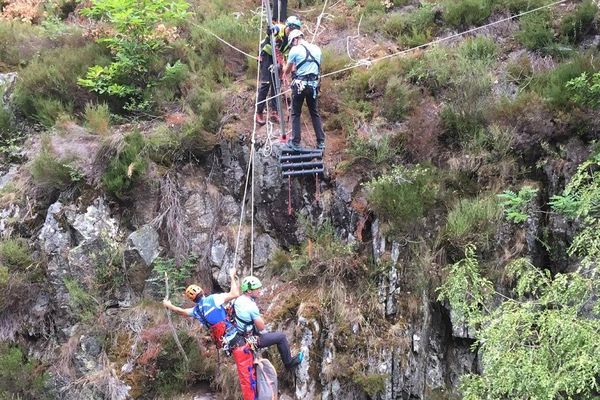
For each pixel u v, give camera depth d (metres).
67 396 6.42
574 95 6.83
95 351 6.59
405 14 9.33
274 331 6.29
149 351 6.44
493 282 6.22
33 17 10.34
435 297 6.30
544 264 6.40
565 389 4.35
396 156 7.14
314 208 7.08
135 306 6.87
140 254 7.04
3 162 8.02
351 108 7.69
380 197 6.62
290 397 6.07
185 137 7.48
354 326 6.22
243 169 7.43
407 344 6.12
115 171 7.23
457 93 7.36
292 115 6.98
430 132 7.16
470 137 7.04
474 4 8.57
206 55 8.85
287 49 7.43
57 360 6.66
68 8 10.59
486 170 6.88
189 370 6.39
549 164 6.68
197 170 7.59
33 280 6.96
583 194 5.36
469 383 5.06
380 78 7.91
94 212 7.12
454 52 8.05
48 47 9.34
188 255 7.12
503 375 4.61
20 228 7.28
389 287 6.38
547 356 4.52
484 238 6.36
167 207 7.25
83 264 6.93
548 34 7.88
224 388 6.25
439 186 6.79
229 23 9.38
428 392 6.06
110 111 8.37
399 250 6.49
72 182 7.30
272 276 6.91
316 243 6.86
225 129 7.56
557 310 4.75
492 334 4.77
